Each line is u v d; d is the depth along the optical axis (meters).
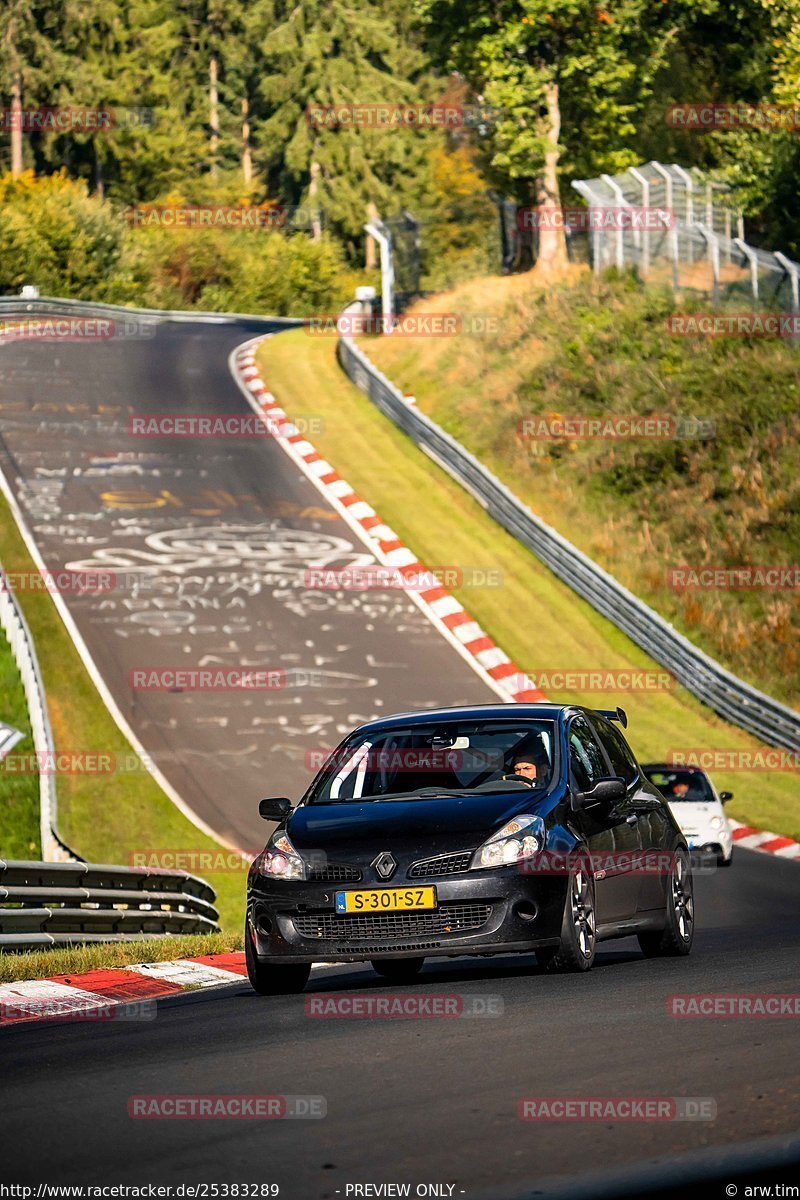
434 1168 16.61
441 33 191.38
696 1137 17.53
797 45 182.12
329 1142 17.92
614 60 183.00
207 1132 18.62
